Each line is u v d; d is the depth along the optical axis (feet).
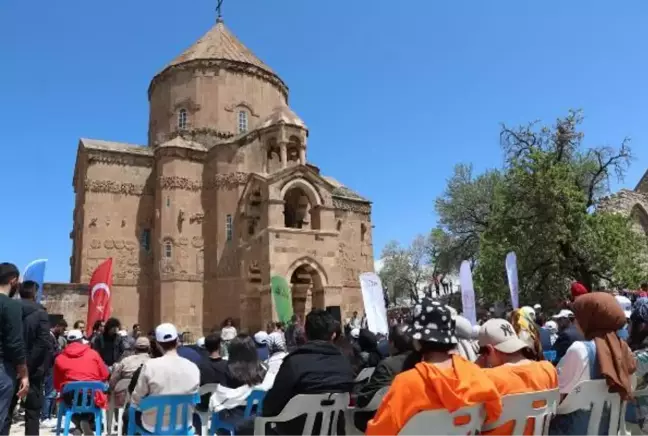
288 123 130.00
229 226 131.44
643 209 158.30
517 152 128.57
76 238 145.79
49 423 49.08
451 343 16.29
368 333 38.34
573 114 125.39
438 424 15.20
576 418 19.22
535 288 120.37
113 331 52.08
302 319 123.24
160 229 131.03
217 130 144.05
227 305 126.62
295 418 20.97
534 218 116.16
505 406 16.63
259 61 159.84
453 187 189.37
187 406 26.45
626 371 19.89
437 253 201.46
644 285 71.92
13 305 25.95
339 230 150.92
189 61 147.64
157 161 136.46
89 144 135.23
